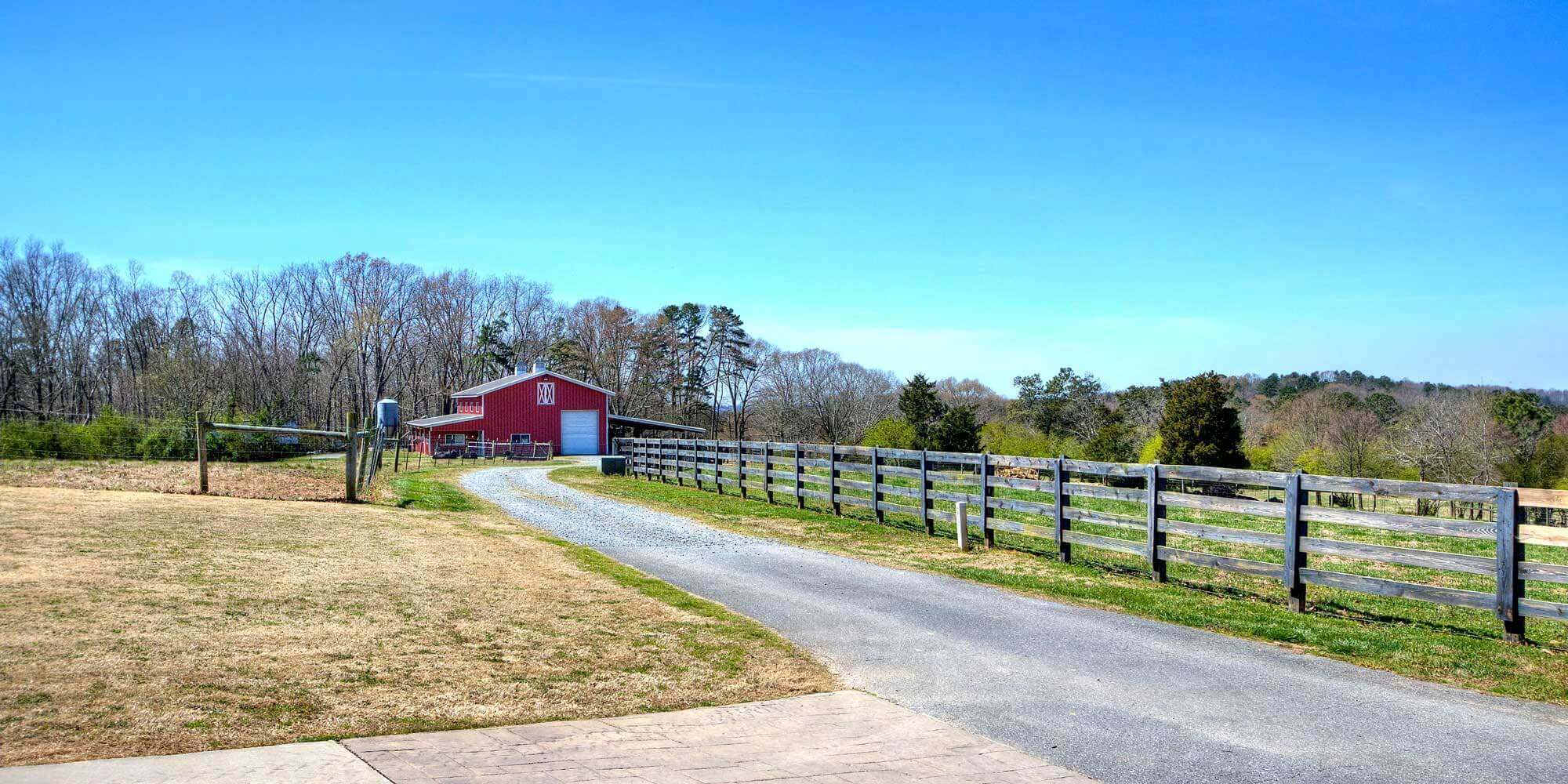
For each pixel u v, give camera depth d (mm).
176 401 47188
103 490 14883
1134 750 5516
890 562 12797
